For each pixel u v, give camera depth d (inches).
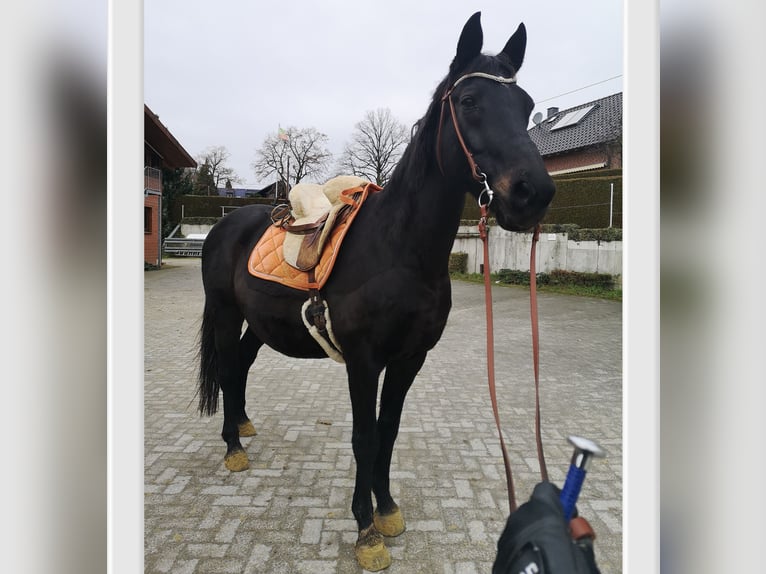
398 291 71.3
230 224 109.6
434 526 87.3
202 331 117.3
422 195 70.2
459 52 66.9
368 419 75.6
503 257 529.0
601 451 40.0
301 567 76.3
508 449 120.7
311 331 80.5
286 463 111.3
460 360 216.5
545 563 35.4
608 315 329.7
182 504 93.7
